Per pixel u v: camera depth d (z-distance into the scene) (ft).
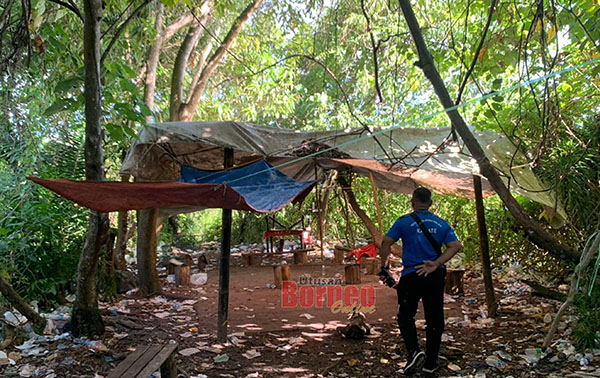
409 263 14.66
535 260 28.17
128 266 33.47
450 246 14.44
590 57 19.40
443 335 18.37
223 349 17.19
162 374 12.98
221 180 18.92
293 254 40.19
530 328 18.66
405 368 14.58
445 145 17.07
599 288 16.28
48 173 23.20
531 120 23.34
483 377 14.39
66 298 22.24
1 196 20.34
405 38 22.07
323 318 21.13
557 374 14.28
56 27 18.45
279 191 18.19
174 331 19.12
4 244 19.60
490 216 30.40
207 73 32.71
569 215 22.39
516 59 18.02
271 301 24.47
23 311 16.93
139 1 24.95
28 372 14.24
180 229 49.16
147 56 33.32
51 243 22.57
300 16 36.42
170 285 28.78
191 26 32.60
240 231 47.34
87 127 16.19
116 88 24.91
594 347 15.55
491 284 20.99
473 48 17.88
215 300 24.79
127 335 18.13
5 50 19.42
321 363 15.94
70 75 22.15
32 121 20.98
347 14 34.78
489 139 21.17
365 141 20.17
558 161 21.84
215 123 19.17
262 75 40.81
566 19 15.96
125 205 14.89
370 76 40.96
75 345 16.40
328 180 27.27
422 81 39.50
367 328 18.69
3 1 19.44
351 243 41.45
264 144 19.43
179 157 22.18
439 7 30.45
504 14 17.60
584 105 22.93
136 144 19.99
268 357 16.51
